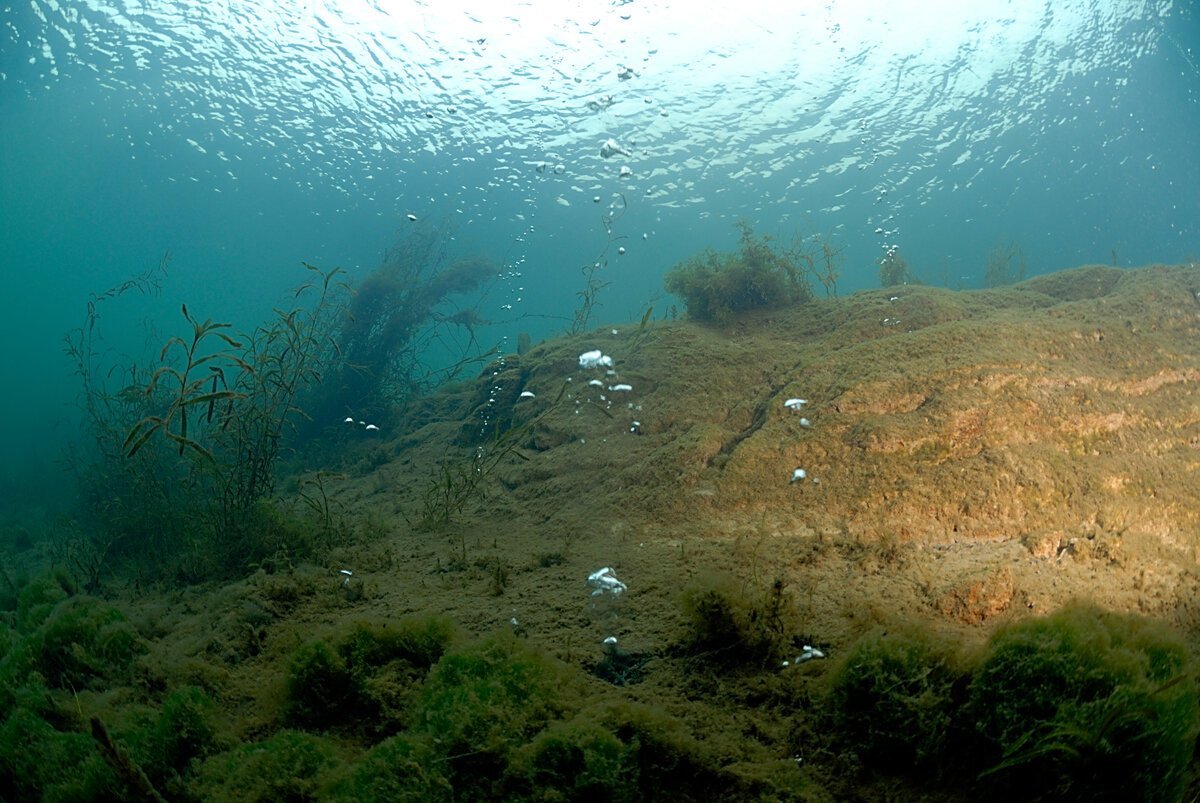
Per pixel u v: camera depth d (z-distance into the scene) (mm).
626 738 2021
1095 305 6082
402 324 12117
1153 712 1626
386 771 1932
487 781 1956
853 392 4988
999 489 4047
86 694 2898
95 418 7938
